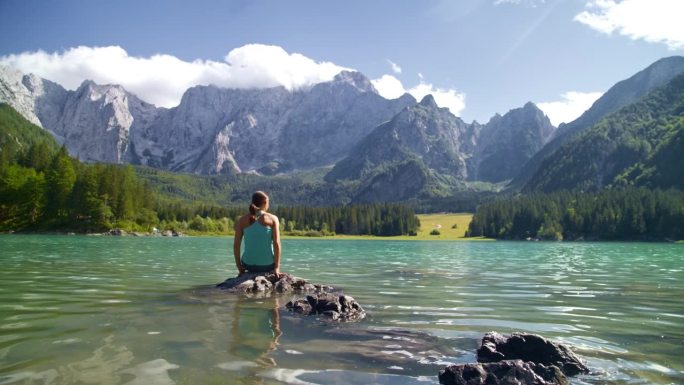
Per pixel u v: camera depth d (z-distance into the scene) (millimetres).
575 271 8656
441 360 2307
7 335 2654
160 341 2533
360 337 2758
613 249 25359
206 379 1899
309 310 3506
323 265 9430
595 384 1971
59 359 2146
